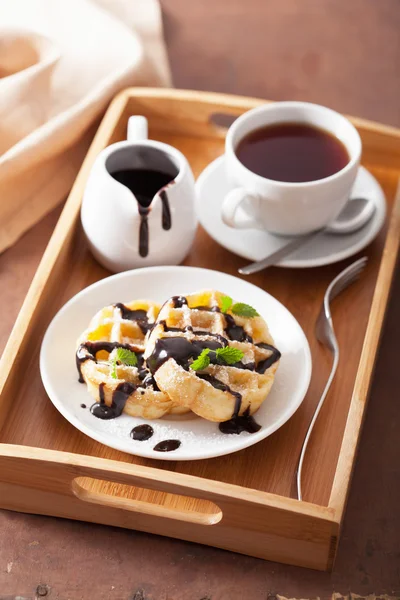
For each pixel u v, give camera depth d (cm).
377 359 98
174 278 94
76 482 85
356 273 97
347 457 83
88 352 87
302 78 125
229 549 85
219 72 125
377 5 135
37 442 86
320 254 97
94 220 94
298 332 90
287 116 100
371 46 130
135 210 92
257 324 89
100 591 84
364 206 100
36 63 110
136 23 122
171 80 121
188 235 96
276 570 85
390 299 102
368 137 106
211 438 85
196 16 132
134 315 90
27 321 89
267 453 87
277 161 98
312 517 80
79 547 86
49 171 106
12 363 87
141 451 82
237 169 95
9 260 102
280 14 134
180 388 83
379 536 87
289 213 95
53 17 117
